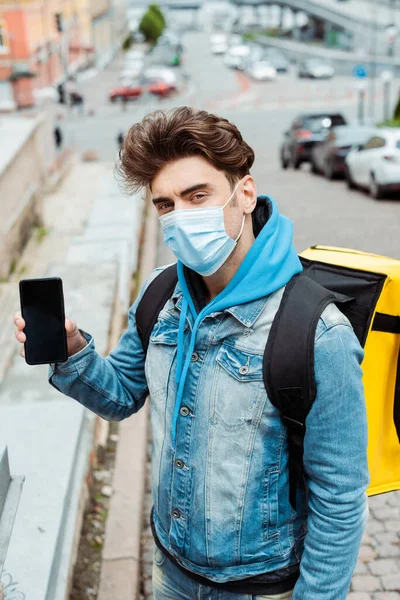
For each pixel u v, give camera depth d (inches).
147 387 81.7
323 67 2311.8
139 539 144.6
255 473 66.2
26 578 103.7
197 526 69.1
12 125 510.3
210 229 65.2
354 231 428.5
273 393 64.2
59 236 499.2
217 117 65.6
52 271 252.1
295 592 67.4
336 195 576.1
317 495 65.8
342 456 64.2
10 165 432.8
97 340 190.9
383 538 144.0
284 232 68.4
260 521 67.3
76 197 636.1
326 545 65.3
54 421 145.4
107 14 2947.8
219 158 64.4
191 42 4136.3
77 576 132.6
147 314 75.0
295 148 799.1
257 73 2315.5
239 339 66.1
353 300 71.4
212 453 67.0
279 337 64.2
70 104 1658.5
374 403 74.5
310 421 64.1
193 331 67.7
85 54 2442.2
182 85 2226.9
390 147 526.6
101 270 251.6
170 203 66.9
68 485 125.6
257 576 69.1
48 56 1867.6
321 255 79.0
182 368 69.3
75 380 76.9
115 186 458.0
